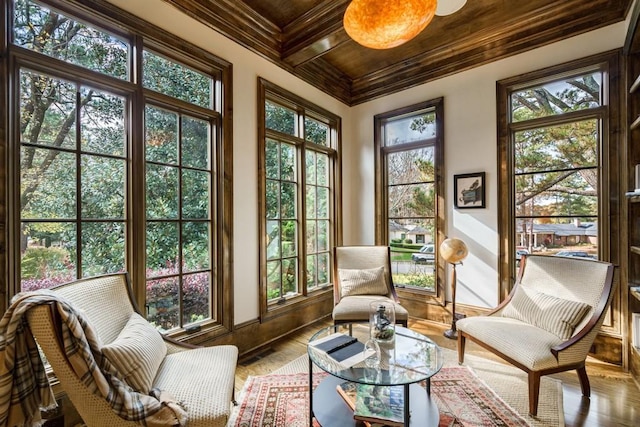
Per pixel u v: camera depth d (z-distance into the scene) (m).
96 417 1.21
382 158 4.19
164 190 2.39
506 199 3.18
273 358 2.77
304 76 3.65
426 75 3.74
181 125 2.52
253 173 2.98
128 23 2.12
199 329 2.51
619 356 2.56
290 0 2.71
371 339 1.79
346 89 4.34
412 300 3.82
